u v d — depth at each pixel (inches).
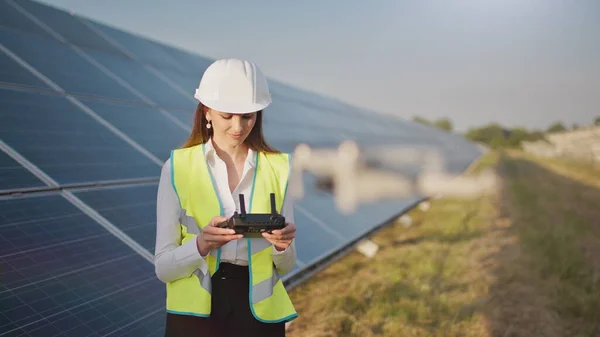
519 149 2134.6
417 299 239.1
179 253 82.5
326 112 748.6
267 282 89.4
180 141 285.7
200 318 85.9
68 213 164.1
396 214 414.3
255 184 90.7
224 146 91.8
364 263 296.4
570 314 232.2
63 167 188.9
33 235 145.3
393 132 962.7
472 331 210.5
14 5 343.6
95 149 218.4
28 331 115.9
